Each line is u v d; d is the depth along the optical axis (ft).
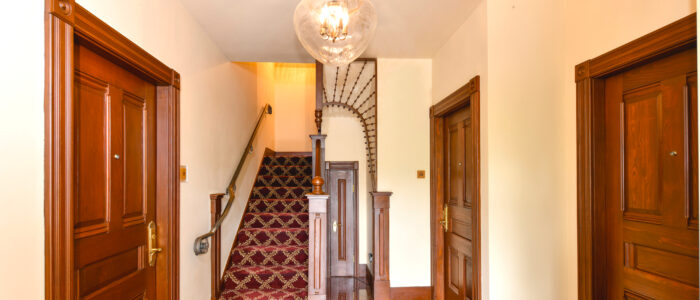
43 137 4.64
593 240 7.61
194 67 10.06
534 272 8.56
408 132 13.65
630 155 7.08
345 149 16.49
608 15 7.25
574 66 8.32
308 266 12.84
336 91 15.55
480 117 9.09
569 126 8.50
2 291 4.11
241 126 15.61
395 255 13.47
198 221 10.43
